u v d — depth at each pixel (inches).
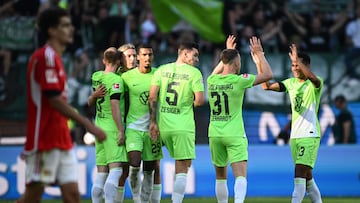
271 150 1972.2
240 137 1275.8
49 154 840.3
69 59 2016.5
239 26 2247.8
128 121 1305.4
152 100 1285.7
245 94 2054.6
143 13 2247.8
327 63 2097.7
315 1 2415.1
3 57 2027.6
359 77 2101.4
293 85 1338.6
